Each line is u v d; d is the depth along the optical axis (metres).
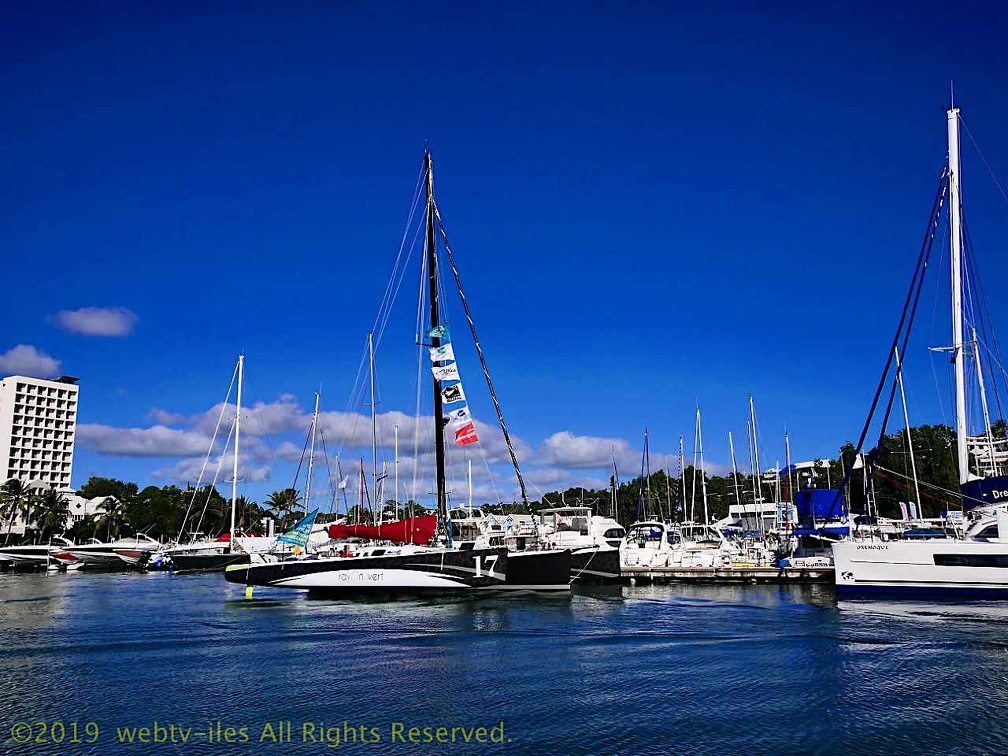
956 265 41.19
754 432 80.56
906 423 61.03
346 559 42.69
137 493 149.38
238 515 121.81
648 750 17.80
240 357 79.69
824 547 56.72
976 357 40.88
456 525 46.44
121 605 43.91
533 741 18.36
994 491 35.84
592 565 49.94
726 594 46.44
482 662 26.36
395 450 64.56
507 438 48.88
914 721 19.70
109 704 21.44
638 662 26.22
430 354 45.00
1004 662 25.72
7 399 192.62
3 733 19.09
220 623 35.69
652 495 111.56
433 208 47.19
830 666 25.38
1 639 31.42
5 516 130.50
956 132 42.06
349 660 26.81
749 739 18.48
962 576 38.19
